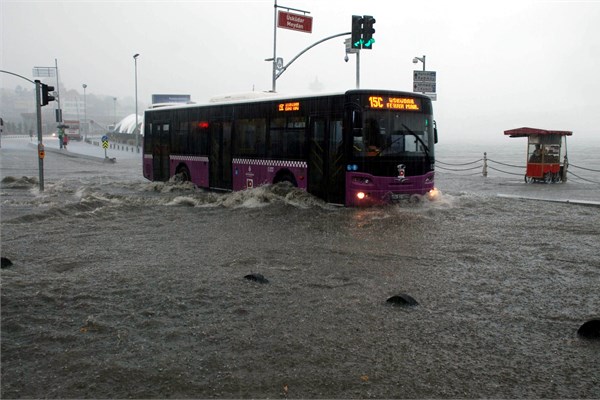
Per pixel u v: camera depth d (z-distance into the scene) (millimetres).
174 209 15523
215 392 4445
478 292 7422
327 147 14930
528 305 6883
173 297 6926
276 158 16641
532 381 4715
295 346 5398
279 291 7281
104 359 5047
